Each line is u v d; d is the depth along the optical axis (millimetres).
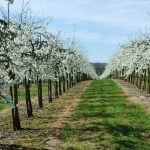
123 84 65812
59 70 38750
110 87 57125
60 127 22328
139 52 47219
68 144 17906
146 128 21500
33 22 24906
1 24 11789
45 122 24359
